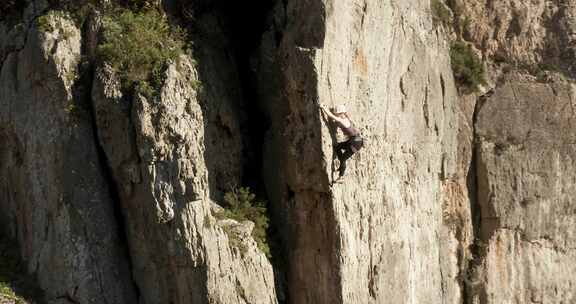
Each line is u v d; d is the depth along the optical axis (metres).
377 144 26.91
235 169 26.73
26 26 25.62
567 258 32.00
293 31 25.73
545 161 31.61
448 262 30.03
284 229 26.42
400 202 27.75
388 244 27.09
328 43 25.44
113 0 25.66
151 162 24.23
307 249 26.05
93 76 24.91
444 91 29.92
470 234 30.83
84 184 24.75
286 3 26.61
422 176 28.92
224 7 28.11
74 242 24.62
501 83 31.61
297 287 26.19
